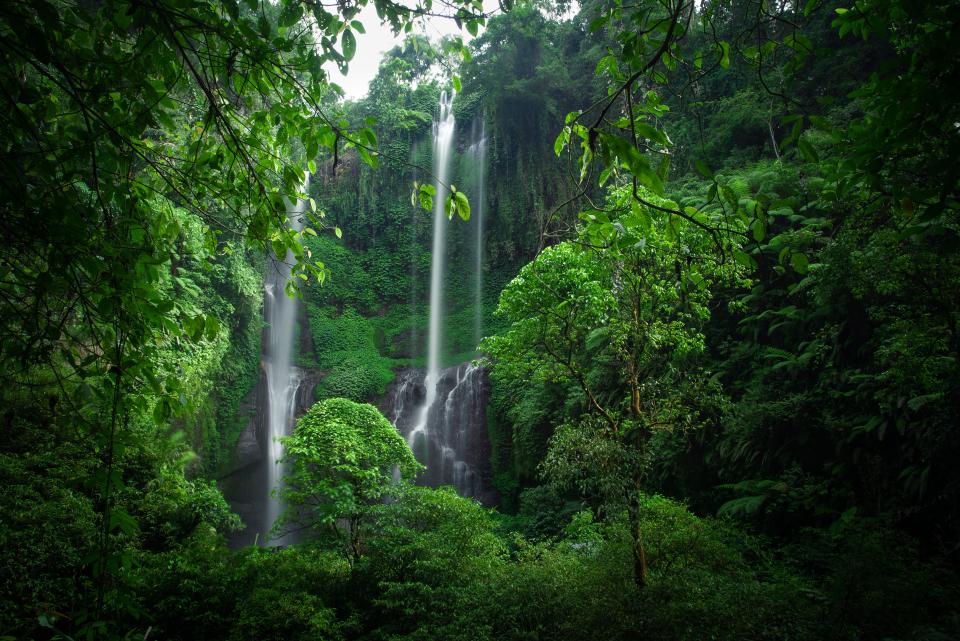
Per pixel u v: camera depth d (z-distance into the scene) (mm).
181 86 2393
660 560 6531
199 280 12695
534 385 16141
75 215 1920
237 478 17297
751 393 10312
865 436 8445
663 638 5223
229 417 17000
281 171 2730
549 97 20594
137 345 2104
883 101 2324
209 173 2680
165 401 2303
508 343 7535
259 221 2666
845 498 8242
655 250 6020
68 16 2021
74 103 2156
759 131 14625
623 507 6184
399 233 25906
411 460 9695
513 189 23250
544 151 21578
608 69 2611
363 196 25875
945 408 6883
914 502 7500
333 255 24906
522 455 16391
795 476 8812
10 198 1741
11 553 5441
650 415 6820
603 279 6969
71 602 5434
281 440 9312
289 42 2197
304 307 23453
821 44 13188
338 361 22734
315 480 8945
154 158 2699
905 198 2527
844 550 6527
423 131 26453
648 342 6797
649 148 1910
